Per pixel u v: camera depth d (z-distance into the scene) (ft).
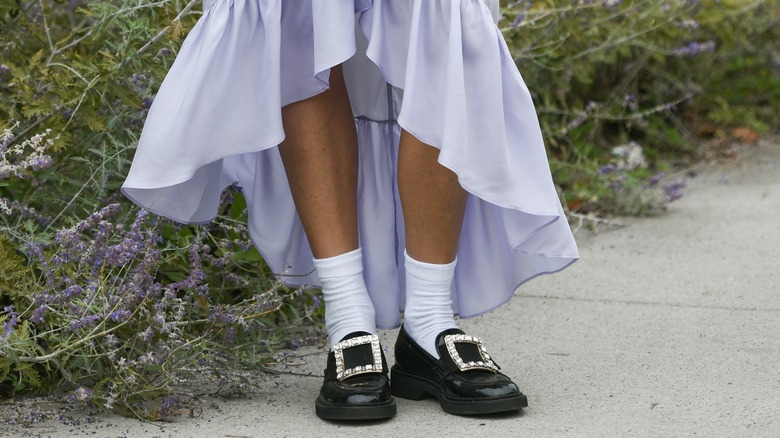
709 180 18.30
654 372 9.45
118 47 10.20
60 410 8.59
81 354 8.50
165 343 8.58
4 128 9.84
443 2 8.04
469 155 8.02
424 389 8.72
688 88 20.62
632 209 16.22
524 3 15.37
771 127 21.90
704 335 10.60
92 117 10.03
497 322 11.30
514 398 8.25
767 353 9.93
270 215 9.34
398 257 9.55
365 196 9.21
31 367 8.59
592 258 13.91
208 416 8.47
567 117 18.86
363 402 8.16
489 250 9.14
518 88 8.25
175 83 8.31
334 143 8.52
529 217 8.46
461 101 7.91
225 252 10.07
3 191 10.62
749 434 7.86
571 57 16.65
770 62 22.76
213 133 8.26
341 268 8.63
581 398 8.79
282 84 8.41
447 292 8.82
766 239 14.49
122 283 8.86
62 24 12.88
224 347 9.21
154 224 9.98
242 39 8.30
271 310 9.28
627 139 19.30
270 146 8.16
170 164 8.16
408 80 7.92
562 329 10.98
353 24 8.09
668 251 14.12
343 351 8.42
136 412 8.38
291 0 8.28
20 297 8.94
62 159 10.75
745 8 19.66
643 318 11.28
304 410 8.64
